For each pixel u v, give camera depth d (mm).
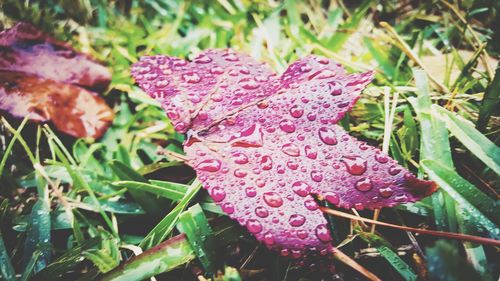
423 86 121
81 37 177
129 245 113
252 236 114
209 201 118
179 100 113
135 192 121
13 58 145
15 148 146
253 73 118
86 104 147
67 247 121
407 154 123
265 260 112
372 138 134
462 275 58
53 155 132
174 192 118
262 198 93
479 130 123
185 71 119
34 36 152
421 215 113
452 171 104
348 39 178
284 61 156
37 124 145
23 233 122
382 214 117
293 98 108
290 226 89
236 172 97
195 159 100
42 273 105
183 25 189
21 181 135
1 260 107
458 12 167
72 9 188
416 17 180
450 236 96
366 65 157
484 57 144
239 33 175
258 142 102
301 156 99
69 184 139
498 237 99
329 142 100
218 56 123
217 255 105
